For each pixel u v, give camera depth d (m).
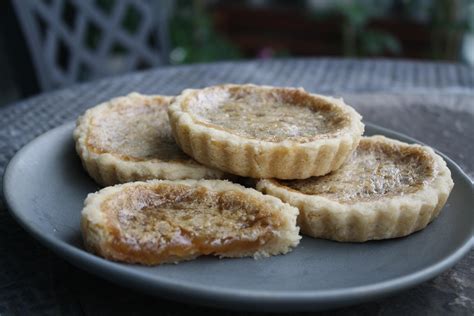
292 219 0.32
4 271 0.31
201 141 0.35
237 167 0.35
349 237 0.33
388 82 0.54
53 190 0.36
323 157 0.35
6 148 0.41
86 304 0.30
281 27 1.07
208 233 0.31
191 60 0.89
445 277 0.32
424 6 0.98
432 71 0.57
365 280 0.30
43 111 0.47
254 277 0.30
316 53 1.06
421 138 0.44
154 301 0.30
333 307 0.28
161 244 0.30
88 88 0.51
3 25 0.58
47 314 0.30
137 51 0.66
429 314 0.30
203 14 0.97
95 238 0.30
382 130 0.40
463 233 0.32
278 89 0.40
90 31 0.84
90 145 0.37
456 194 0.35
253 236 0.31
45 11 0.59
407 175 0.36
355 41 1.02
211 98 0.39
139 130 0.39
